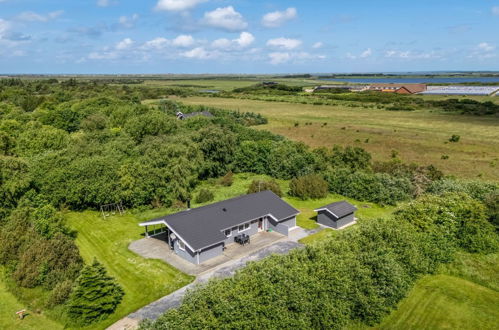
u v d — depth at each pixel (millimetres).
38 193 37281
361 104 129750
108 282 21812
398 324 20625
